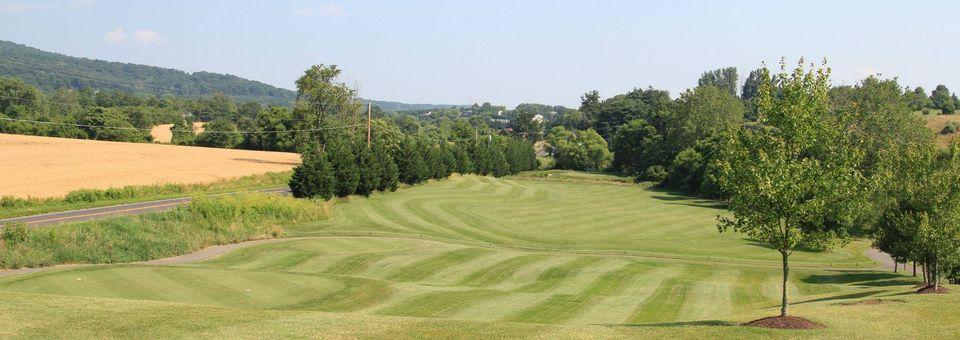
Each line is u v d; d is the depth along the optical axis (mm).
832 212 21078
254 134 146375
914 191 33250
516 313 27234
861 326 20828
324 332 18703
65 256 38438
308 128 109812
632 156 157625
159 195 67500
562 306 29078
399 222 62000
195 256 42531
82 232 41875
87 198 61000
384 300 28469
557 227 66500
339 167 70250
